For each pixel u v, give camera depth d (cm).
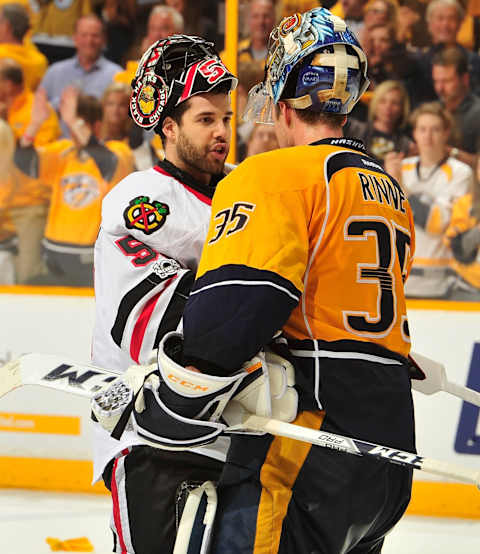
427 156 900
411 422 340
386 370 329
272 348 328
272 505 311
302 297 321
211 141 418
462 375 879
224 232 305
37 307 910
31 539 767
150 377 313
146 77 425
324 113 344
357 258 324
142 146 923
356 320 323
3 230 936
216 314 292
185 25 905
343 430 318
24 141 930
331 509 317
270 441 318
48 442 908
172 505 373
